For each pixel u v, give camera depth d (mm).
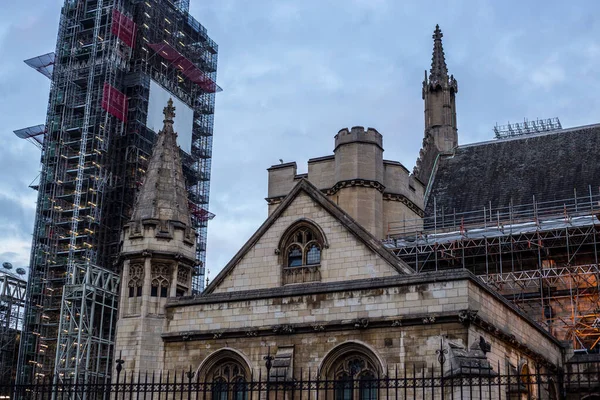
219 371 36094
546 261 51781
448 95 73000
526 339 37250
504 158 65188
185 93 115688
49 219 99188
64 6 109875
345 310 33656
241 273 39844
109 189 99250
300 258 39000
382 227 51688
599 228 49781
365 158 51656
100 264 95000
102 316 79562
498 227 52875
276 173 55875
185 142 109625
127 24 107375
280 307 35156
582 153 61281
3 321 98125
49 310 91312
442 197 63688
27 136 106500
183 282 39594
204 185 118000
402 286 32750
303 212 39312
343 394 32938
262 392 33969
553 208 56844
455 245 52438
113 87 100812
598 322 48562
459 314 30906
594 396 38031
